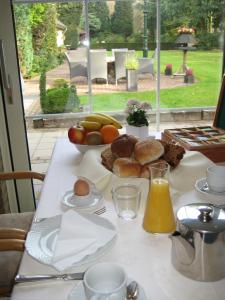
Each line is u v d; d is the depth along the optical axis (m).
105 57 4.12
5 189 2.16
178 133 1.60
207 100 4.08
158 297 0.68
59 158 1.52
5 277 1.26
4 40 1.93
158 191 0.89
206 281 0.71
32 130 3.55
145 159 1.11
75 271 0.76
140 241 0.87
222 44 3.55
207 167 1.22
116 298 0.61
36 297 0.69
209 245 0.69
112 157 1.22
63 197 1.11
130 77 4.30
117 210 1.01
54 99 3.58
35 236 0.89
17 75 2.01
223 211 0.76
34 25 3.05
